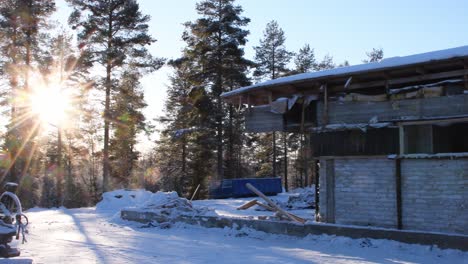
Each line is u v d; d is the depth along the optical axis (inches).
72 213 923.4
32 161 1405.0
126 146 1793.8
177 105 1923.0
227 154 1763.0
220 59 1528.1
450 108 481.4
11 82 1286.9
